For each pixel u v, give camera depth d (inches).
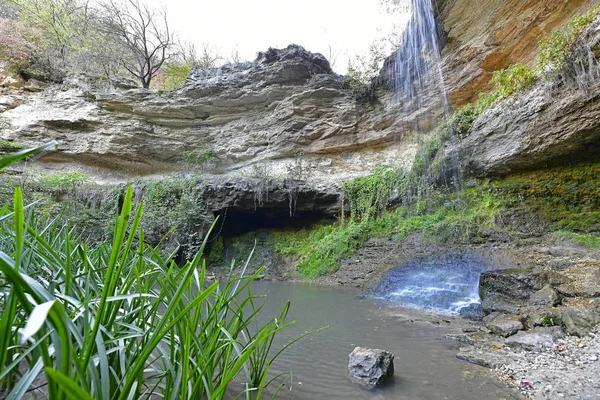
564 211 245.8
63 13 707.4
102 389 28.8
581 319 124.4
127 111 581.0
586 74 213.2
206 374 53.3
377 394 82.7
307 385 86.9
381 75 498.9
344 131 508.7
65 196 453.7
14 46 598.2
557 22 300.8
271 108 571.5
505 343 122.4
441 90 415.8
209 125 594.9
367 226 380.2
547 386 86.9
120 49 759.1
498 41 351.6
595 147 231.3
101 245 78.7
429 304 205.6
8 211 48.4
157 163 580.7
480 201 294.0
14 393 29.7
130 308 57.9
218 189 457.1
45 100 569.3
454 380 92.7
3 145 425.7
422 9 438.6
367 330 147.2
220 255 466.6
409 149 450.6
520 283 163.8
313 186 446.6
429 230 304.7
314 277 356.2
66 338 22.1
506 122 282.0
